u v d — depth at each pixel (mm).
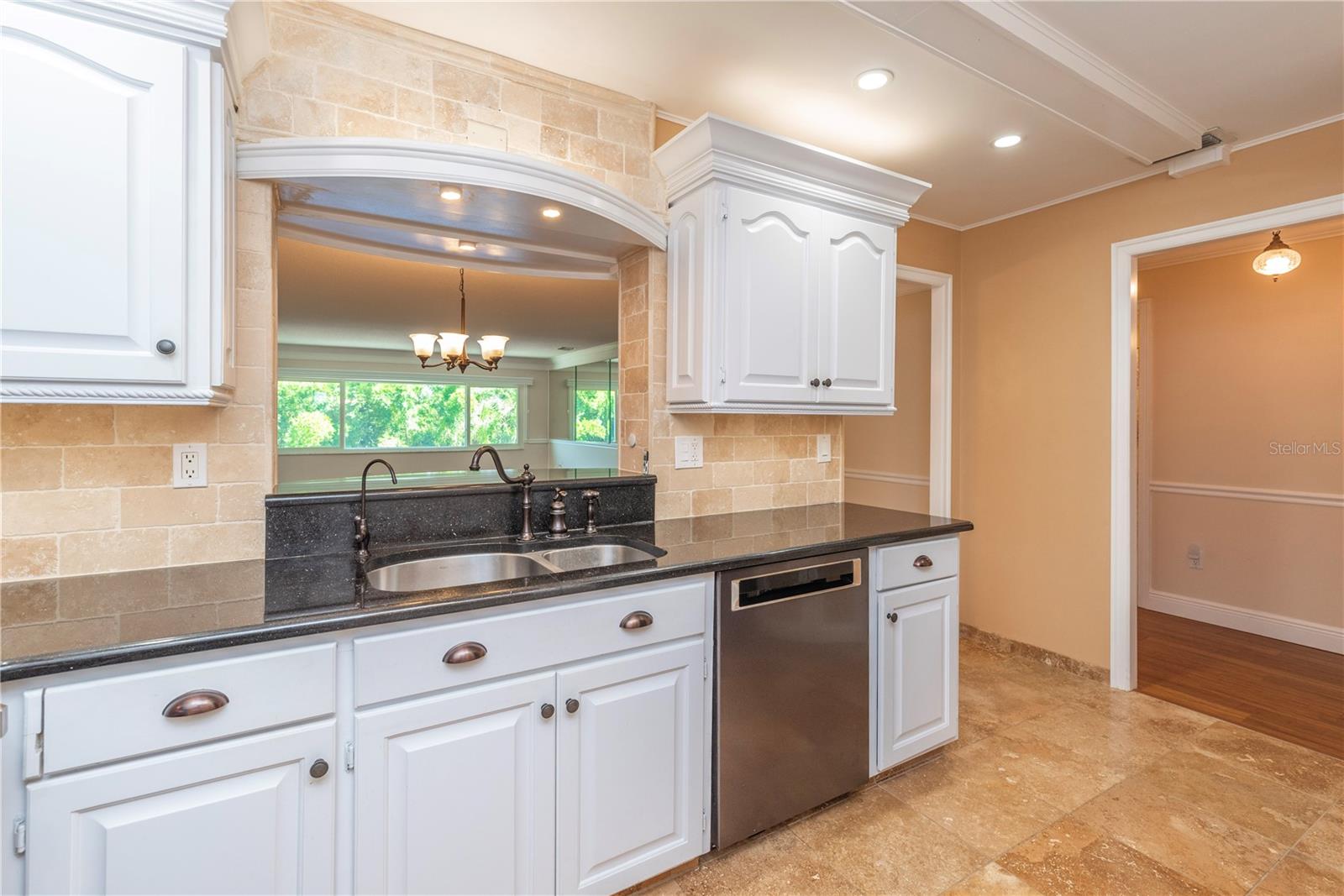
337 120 1786
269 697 1159
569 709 1467
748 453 2555
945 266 3549
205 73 1305
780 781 1837
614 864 1552
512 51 1988
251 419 1659
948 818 1956
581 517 2158
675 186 2238
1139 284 4152
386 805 1268
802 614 1870
